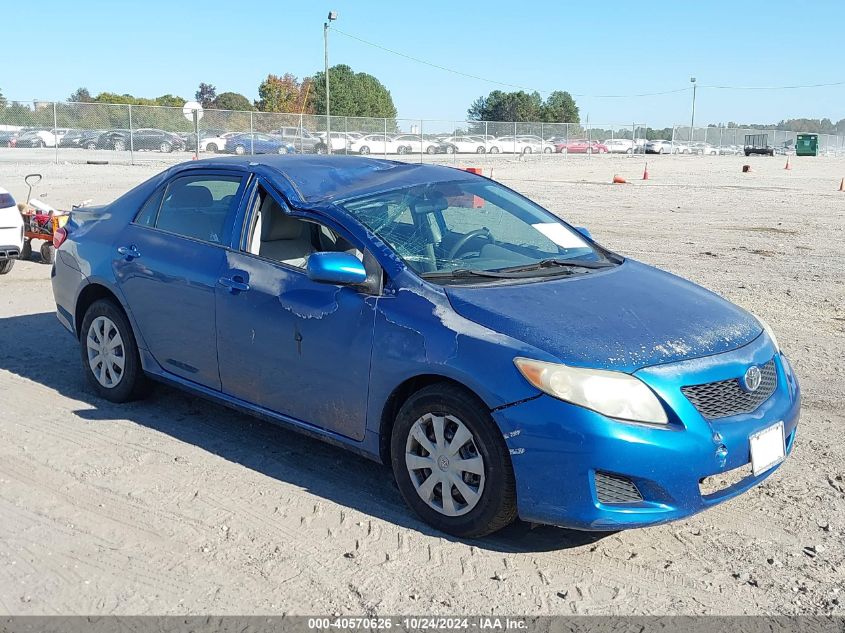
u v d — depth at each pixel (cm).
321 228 516
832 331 800
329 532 408
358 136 4853
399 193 494
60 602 348
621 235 1484
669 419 366
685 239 1437
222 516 423
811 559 388
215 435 530
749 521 424
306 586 361
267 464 487
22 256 1167
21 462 486
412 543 398
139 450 504
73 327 608
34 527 410
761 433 390
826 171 3912
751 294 965
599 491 362
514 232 500
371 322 423
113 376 579
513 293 418
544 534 410
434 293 414
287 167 518
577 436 358
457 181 530
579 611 345
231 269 492
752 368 396
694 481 367
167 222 551
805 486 464
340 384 438
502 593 357
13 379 635
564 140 6259
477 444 385
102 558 382
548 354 371
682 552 394
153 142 4009
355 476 473
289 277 464
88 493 447
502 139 5841
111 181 2419
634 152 6638
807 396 612
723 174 3541
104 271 567
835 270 1134
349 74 9031
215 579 366
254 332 475
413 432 409
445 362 390
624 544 401
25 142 3838
